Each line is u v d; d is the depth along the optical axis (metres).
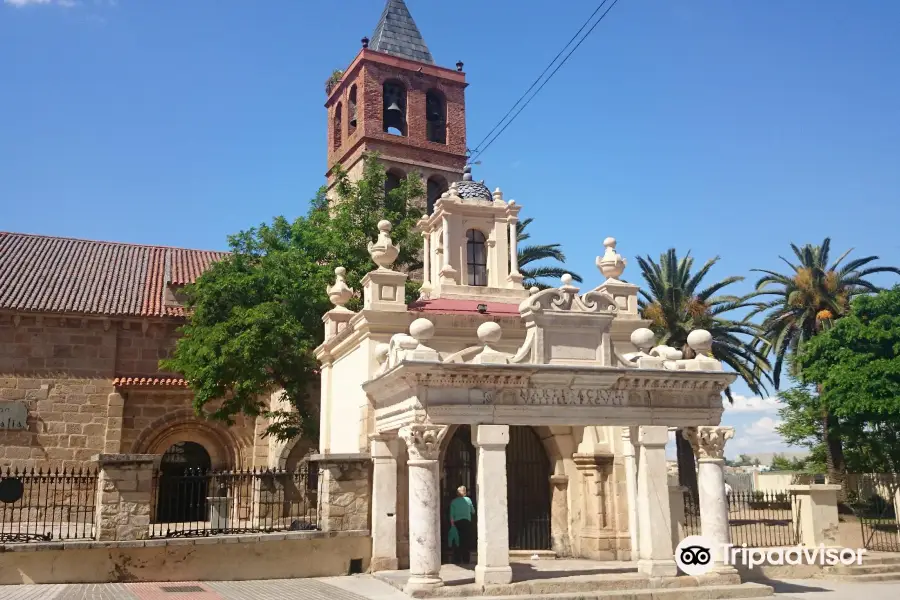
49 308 30.16
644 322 20.59
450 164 45.62
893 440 32.06
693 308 34.00
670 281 35.28
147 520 15.88
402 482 17.84
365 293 19.55
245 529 17.12
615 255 21.20
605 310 15.59
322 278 27.92
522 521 19.70
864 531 22.44
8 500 15.88
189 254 37.94
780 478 45.72
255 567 16.30
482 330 14.79
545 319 15.10
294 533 16.73
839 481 29.03
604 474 19.14
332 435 22.47
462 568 17.39
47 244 35.91
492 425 14.24
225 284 26.83
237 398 26.08
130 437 30.48
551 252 37.47
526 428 20.20
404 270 34.75
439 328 19.08
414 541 13.73
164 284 33.69
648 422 15.37
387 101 45.56
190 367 26.66
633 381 15.21
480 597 13.38
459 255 23.33
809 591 16.27
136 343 31.80
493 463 14.09
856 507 27.05
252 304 27.05
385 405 16.14
